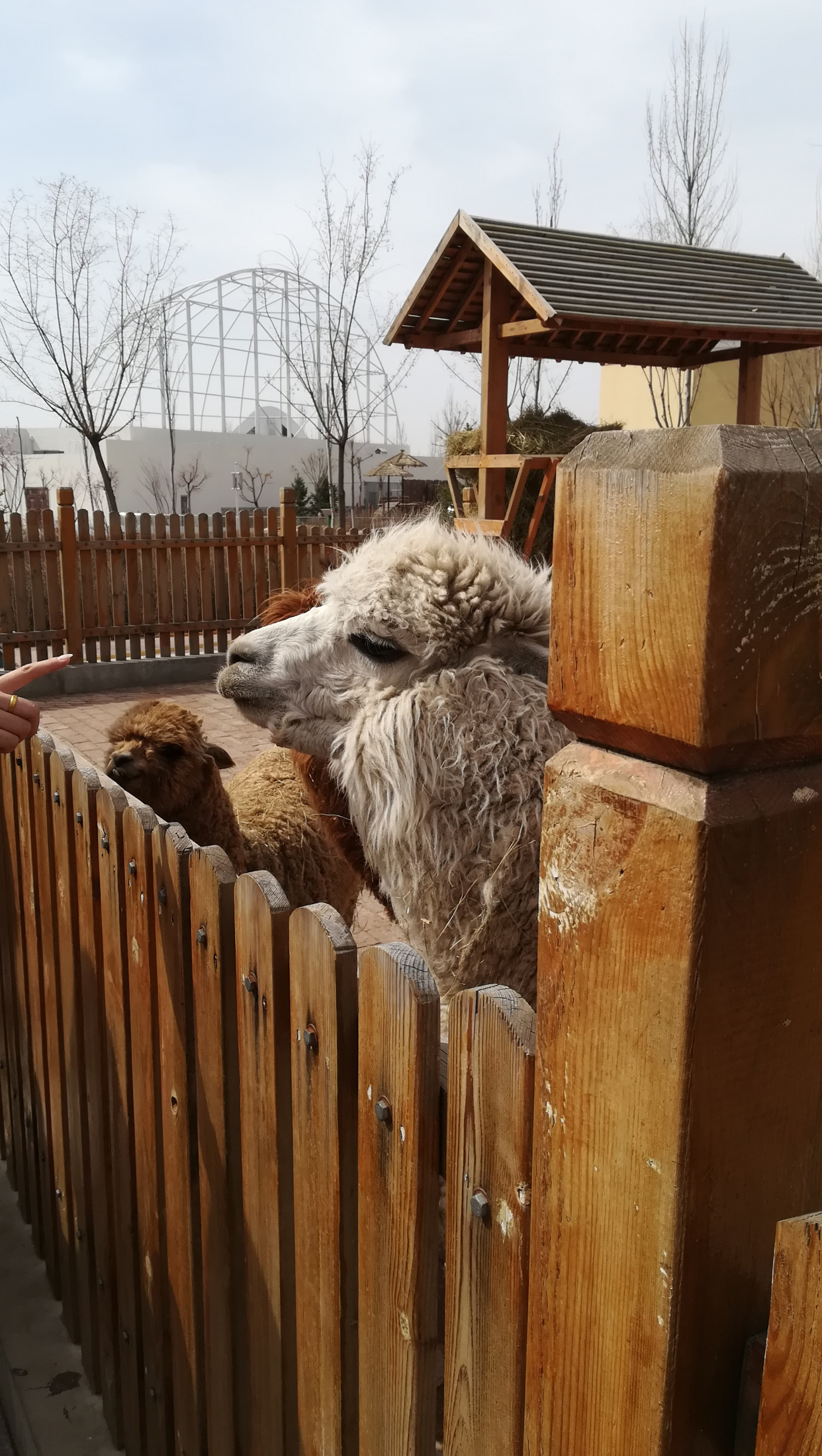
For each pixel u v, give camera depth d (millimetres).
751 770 726
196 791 3967
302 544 12992
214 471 48094
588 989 810
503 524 7477
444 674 2078
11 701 1915
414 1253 1082
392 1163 1111
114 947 2031
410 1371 1118
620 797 763
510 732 1992
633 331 7758
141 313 20750
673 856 711
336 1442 1340
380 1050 1111
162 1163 1938
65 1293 2609
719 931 708
